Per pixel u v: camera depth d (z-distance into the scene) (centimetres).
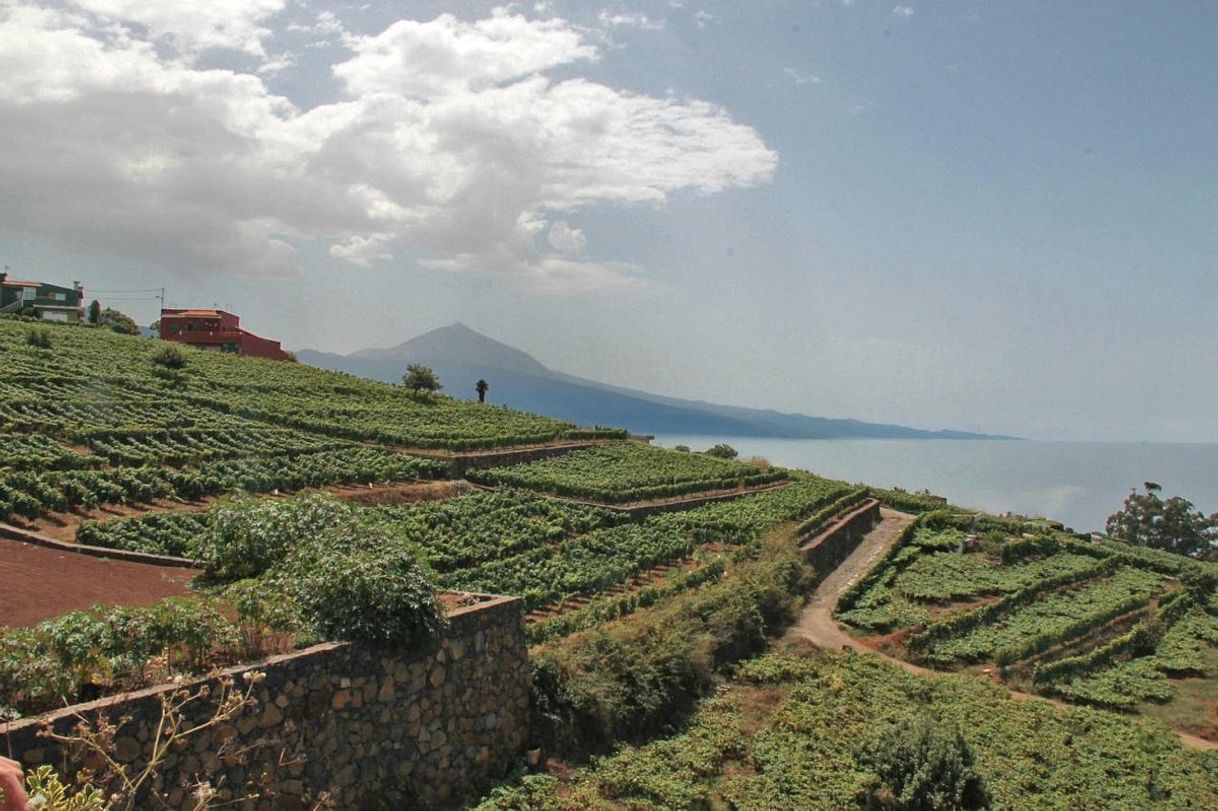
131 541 3097
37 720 1190
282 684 1566
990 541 6294
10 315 9181
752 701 3027
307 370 8644
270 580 1888
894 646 4088
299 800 1563
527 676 2241
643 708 2572
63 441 4306
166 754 1354
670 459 7525
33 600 2105
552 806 1934
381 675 1775
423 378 9012
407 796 1777
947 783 2477
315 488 4588
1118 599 5500
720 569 4456
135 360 6969
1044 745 3116
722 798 2292
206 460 4531
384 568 1864
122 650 1400
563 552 4428
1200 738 3628
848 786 2470
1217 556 9062
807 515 6353
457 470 5634
